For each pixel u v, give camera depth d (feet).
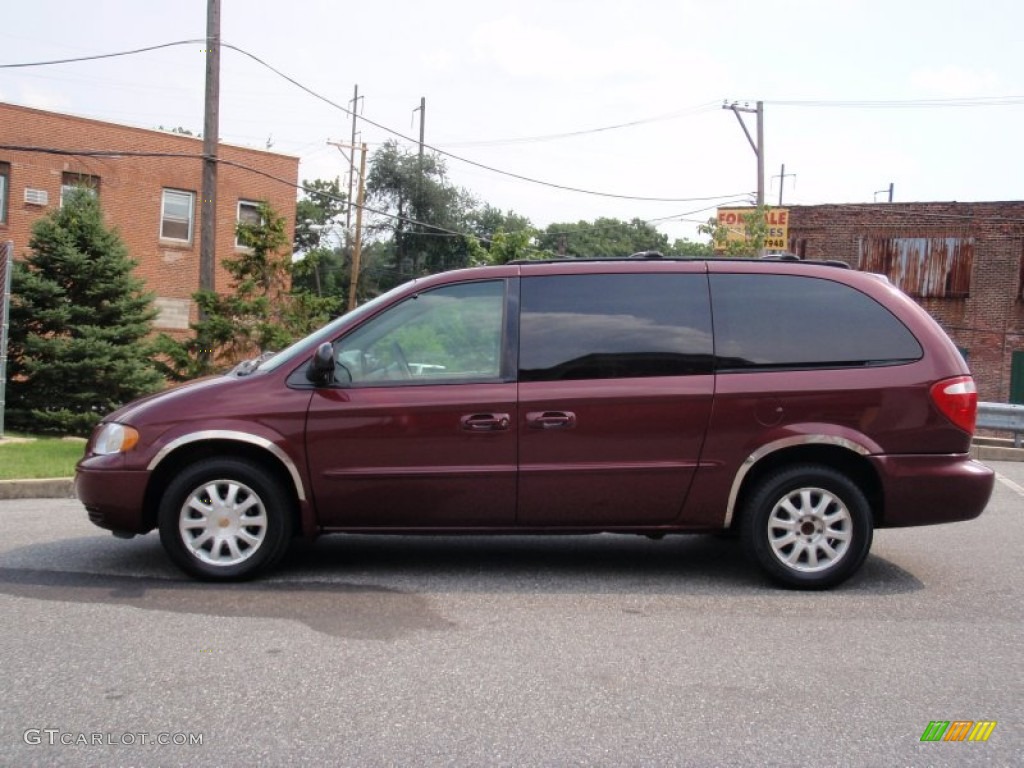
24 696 12.91
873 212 101.91
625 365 18.78
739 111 101.60
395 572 19.89
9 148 65.46
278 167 94.27
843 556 18.61
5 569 19.86
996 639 15.81
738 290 19.27
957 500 18.61
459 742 11.59
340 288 160.97
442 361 19.01
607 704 12.80
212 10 60.18
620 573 20.03
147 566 20.17
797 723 12.27
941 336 19.07
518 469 18.58
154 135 87.51
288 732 11.82
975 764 11.21
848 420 18.58
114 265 55.52
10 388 52.90
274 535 18.75
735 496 18.72
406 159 156.66
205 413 18.62
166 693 13.05
